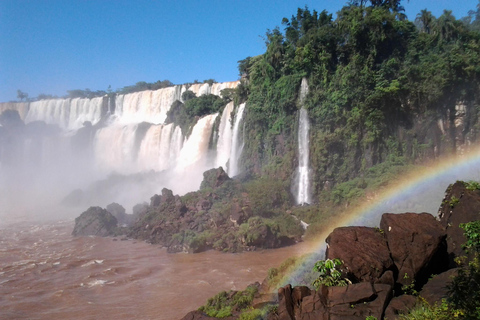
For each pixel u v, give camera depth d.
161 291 27.45
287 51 55.72
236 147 63.38
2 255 38.28
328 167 49.31
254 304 19.28
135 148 89.56
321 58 51.25
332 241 16.02
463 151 42.94
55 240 45.31
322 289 13.81
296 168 52.56
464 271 13.14
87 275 31.53
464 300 11.96
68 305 25.25
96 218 49.28
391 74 47.75
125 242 44.03
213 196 48.88
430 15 51.41
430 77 44.88
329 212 43.00
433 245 15.11
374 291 13.44
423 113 45.25
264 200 46.38
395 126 46.72
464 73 43.09
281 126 55.47
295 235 40.91
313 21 57.16
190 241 38.69
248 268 32.31
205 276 30.53
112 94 115.69
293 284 20.81
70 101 121.50
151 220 47.41
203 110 80.62
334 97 49.56
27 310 24.56
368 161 47.06
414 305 13.26
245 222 41.78
